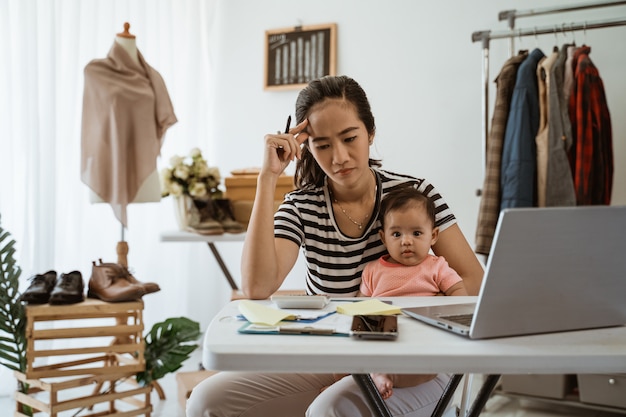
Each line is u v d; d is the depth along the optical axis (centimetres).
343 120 143
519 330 97
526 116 274
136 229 361
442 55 348
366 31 366
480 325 94
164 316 375
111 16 341
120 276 238
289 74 382
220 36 404
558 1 321
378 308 114
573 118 275
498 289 92
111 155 280
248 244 142
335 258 156
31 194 299
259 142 396
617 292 102
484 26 339
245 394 138
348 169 145
